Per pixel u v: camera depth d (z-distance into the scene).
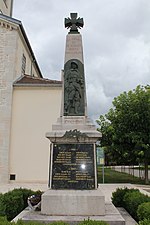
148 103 19.64
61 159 7.18
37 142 17.77
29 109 18.27
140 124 19.44
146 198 7.30
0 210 7.00
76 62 8.45
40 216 6.29
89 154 7.18
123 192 8.75
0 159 17.27
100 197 6.49
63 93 8.20
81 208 6.43
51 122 18.03
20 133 17.91
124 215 7.31
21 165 17.41
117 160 21.44
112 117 20.92
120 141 19.84
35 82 19.03
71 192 6.71
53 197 6.54
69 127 7.59
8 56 19.20
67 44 8.73
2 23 19.61
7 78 18.70
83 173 7.04
